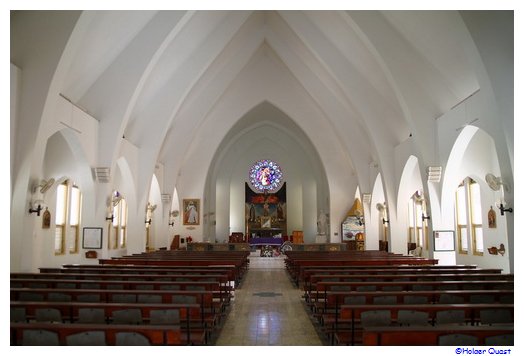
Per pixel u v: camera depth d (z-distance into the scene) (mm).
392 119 16734
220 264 13062
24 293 6590
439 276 8742
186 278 8703
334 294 6539
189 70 16812
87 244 12969
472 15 8508
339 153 25250
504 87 8422
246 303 10281
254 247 30625
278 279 15211
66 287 7547
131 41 12758
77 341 4176
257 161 33594
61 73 9469
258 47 20938
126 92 13031
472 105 10750
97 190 13016
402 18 11203
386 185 17719
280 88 24172
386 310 5520
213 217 30312
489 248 13789
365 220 21719
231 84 23672
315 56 16906
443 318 5480
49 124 9555
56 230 15648
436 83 12422
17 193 9078
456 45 10375
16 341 4406
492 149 13672
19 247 9055
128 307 5602
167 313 5445
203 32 15086
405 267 11141
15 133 9109
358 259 13680
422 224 18438
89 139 12508
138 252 16922
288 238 32281
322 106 21266
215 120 24828
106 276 8750
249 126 29500
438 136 13156
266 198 33188
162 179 21938
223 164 32938
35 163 9258
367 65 15164
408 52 12312
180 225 24984
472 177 14453
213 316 6855
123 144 15305
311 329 7598
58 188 15883
